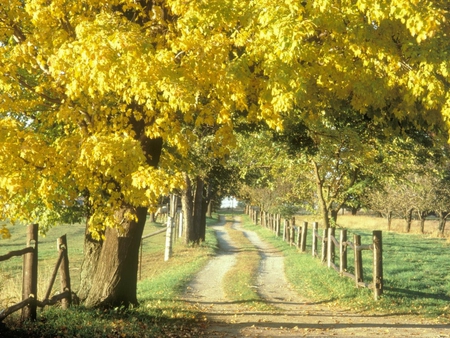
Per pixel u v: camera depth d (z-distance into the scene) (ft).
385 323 37.32
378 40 30.58
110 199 33.14
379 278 47.73
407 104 33.83
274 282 63.62
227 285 59.16
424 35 27.35
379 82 31.04
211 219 258.37
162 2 32.81
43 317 31.99
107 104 34.06
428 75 29.43
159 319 36.58
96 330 30.50
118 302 39.37
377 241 47.98
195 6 28.60
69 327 30.12
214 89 29.99
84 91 30.01
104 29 26.99
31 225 31.19
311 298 51.65
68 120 32.73
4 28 32.63
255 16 28.66
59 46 30.27
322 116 48.37
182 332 33.14
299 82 27.89
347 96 36.29
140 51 26.32
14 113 35.91
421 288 56.24
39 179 30.76
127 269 39.73
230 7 28.68
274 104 28.30
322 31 31.81
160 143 38.55
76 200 45.06
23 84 33.22
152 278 67.82
